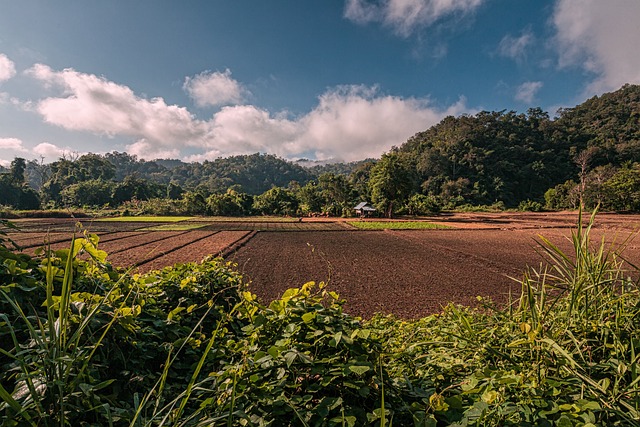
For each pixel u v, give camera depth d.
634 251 16.06
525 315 2.41
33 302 2.21
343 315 2.32
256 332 2.16
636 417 1.41
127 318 2.23
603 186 53.88
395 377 2.12
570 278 2.42
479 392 1.83
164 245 19.64
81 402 1.60
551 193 70.50
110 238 23.33
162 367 2.53
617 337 2.02
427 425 1.51
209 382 2.29
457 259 15.41
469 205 77.88
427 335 3.27
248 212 60.47
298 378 1.91
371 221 44.47
